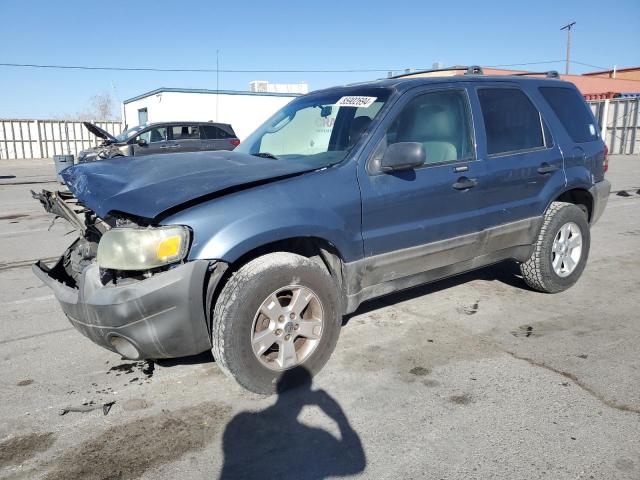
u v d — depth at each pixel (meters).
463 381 3.39
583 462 2.58
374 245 3.60
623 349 3.81
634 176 15.68
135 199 3.08
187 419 3.03
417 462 2.62
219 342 3.05
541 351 3.80
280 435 2.87
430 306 4.72
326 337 3.40
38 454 2.73
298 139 4.18
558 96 5.00
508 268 5.79
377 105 3.83
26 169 22.67
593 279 5.49
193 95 29.05
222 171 3.36
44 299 5.19
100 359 3.82
